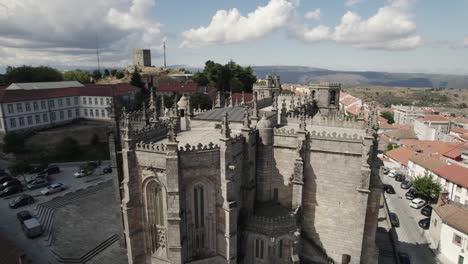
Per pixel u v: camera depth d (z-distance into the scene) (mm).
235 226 38938
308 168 45031
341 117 61719
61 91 144750
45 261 51719
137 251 40125
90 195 78688
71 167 105062
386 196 93875
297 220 43938
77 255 52000
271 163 47000
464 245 59062
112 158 50156
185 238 38094
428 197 87625
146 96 155000
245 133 43219
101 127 137375
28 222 60125
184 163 36062
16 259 46094
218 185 38375
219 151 37594
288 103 86438
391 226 71938
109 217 65750
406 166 110125
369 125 41500
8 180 89938
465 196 79125
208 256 40000
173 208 35875
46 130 131750
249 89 181125
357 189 42750
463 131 152000
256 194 48219
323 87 79375
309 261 46562
